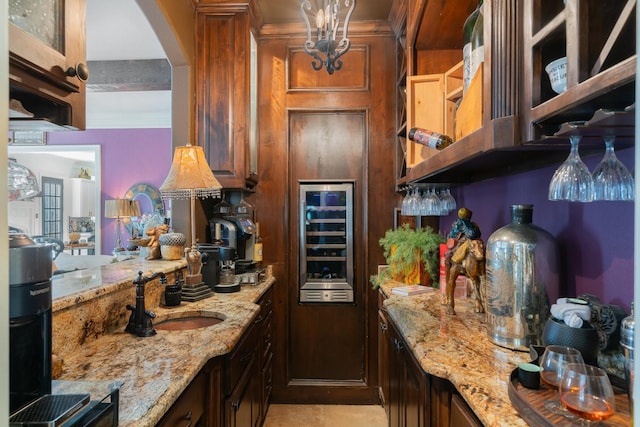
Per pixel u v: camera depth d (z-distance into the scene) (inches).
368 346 118.8
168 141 231.0
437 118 80.7
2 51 19.0
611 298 44.9
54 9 38.5
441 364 45.2
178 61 100.0
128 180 231.3
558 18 33.1
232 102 104.0
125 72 151.3
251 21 109.4
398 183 111.5
